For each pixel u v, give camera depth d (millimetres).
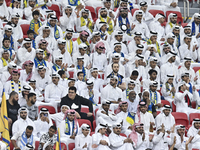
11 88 44281
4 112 32250
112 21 61625
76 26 61938
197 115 46656
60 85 46094
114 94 46750
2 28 57344
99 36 55812
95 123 41875
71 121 39312
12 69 46312
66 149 37000
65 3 65188
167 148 40312
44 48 51062
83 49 53344
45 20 59906
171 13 63656
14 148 35094
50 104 43312
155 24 63688
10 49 50812
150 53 55969
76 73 49281
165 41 59219
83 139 37500
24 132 36281
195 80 53062
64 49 53000
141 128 39188
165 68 54219
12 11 62188
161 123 44062
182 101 48688
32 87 44719
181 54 59844
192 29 63938
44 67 47062
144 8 65375
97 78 49969
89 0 68438
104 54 54312
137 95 45312
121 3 62750
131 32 62375
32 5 63219
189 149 41500
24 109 38062
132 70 52844
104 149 37438
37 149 36781
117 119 41438
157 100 47344
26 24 59438
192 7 72562
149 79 50531
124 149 38406
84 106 43969
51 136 35938
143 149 39438
